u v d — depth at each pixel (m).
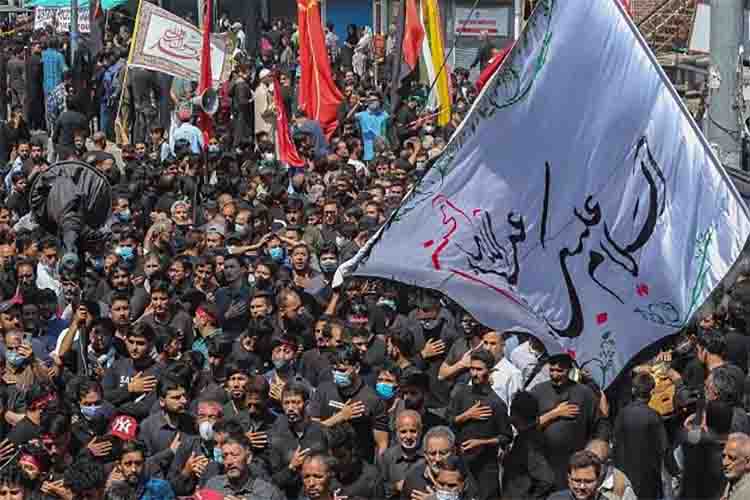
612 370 11.73
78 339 15.81
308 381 14.74
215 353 14.78
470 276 12.05
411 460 12.76
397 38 32.03
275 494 11.93
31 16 48.94
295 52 40.78
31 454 12.09
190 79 26.89
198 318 16.47
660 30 35.53
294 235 19.36
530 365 14.77
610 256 11.75
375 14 44.16
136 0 42.44
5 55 35.88
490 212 12.03
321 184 23.31
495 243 12.02
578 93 11.84
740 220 11.28
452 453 11.57
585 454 10.91
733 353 14.90
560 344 11.84
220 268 18.08
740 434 11.23
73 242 19.78
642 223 11.66
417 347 15.68
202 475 12.59
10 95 35.31
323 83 30.45
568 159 11.88
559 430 13.27
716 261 11.35
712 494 12.25
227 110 29.78
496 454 13.52
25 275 17.39
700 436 12.29
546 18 11.85
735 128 19.12
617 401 13.78
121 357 15.53
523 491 13.38
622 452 13.19
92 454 12.52
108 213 20.78
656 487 13.12
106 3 40.78
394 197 21.27
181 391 13.28
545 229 11.93
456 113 31.73
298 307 16.03
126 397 14.75
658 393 14.22
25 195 24.06
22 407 14.36
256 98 29.77
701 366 14.20
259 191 23.39
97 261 20.02
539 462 13.35
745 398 13.59
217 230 19.97
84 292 17.09
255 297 15.98
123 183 23.30
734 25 19.03
